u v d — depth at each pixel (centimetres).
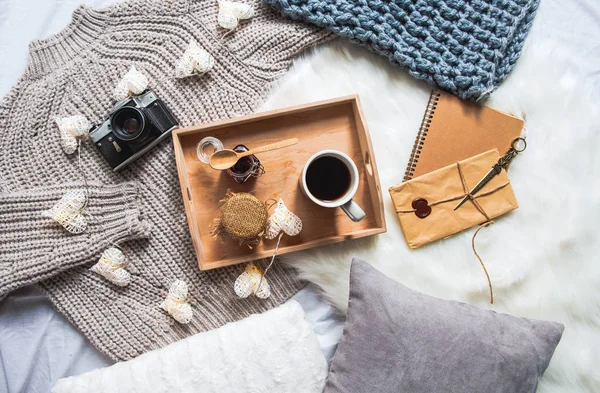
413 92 113
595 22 113
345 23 110
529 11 110
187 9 111
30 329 110
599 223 109
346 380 102
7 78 111
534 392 101
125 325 110
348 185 102
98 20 109
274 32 111
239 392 101
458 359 99
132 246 109
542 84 111
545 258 109
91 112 109
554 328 102
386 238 111
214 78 111
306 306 113
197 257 102
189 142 106
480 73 109
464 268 111
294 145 108
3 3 111
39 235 106
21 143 108
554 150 111
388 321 101
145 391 100
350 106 108
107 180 109
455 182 110
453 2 109
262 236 106
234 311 112
